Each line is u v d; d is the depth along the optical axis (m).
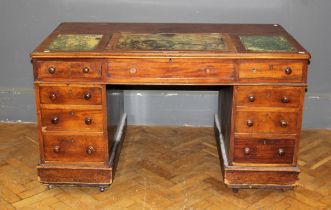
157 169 3.31
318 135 3.84
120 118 3.63
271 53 2.72
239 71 2.78
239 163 2.98
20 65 3.89
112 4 3.67
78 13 3.71
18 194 2.99
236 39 3.03
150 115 3.98
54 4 3.69
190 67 2.78
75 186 3.07
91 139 2.94
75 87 2.83
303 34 3.71
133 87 3.89
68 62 2.77
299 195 3.00
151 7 3.67
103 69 2.78
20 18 3.75
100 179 2.99
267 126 2.90
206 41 2.98
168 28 3.31
